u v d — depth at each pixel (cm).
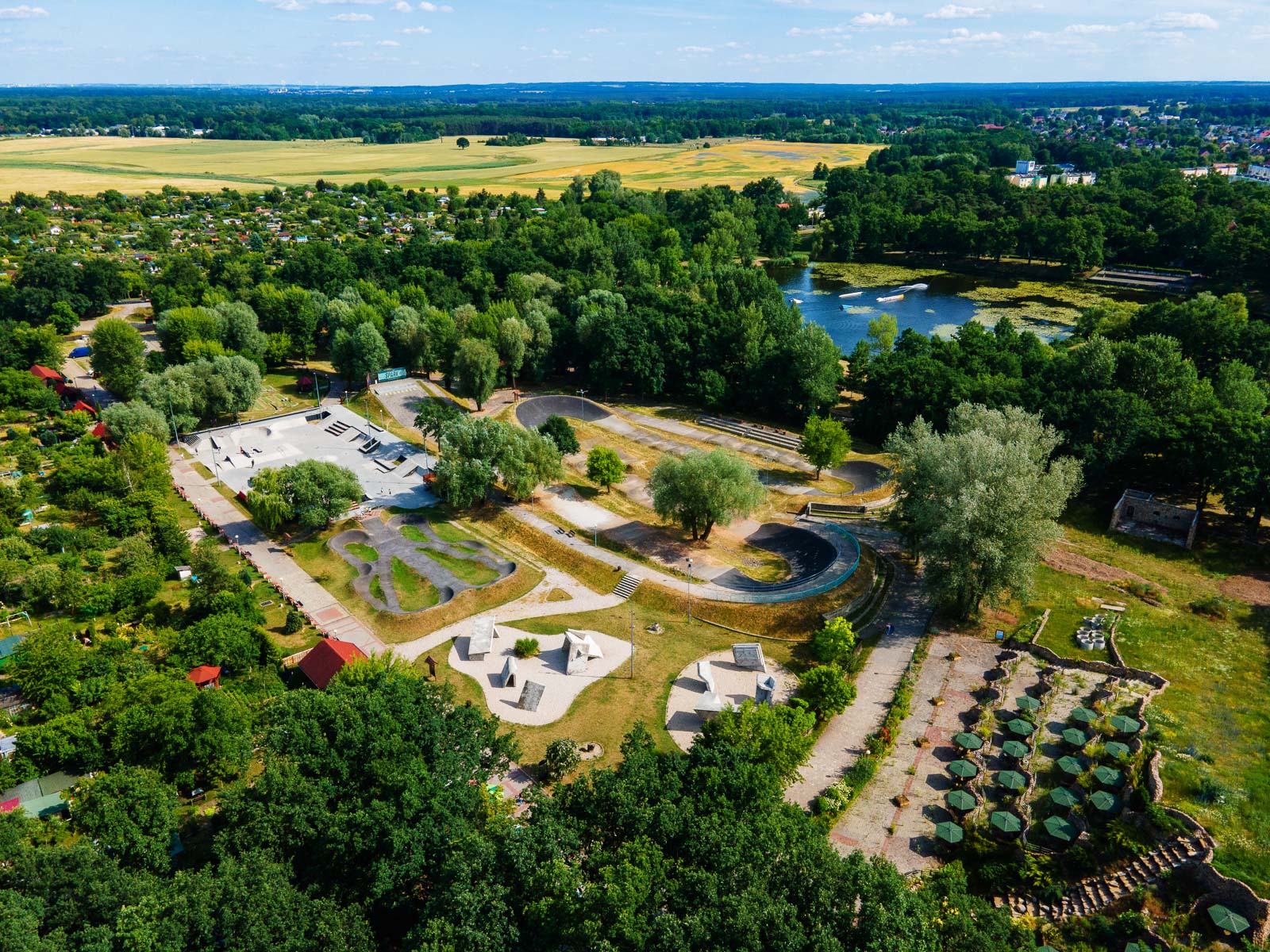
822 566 10881
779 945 4300
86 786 6241
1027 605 9988
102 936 4484
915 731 8006
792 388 16162
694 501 11200
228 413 16175
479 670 9094
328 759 5672
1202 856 6016
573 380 19100
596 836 5303
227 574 10031
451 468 12194
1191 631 9262
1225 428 11469
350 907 4984
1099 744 7469
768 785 5784
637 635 9775
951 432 11244
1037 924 5859
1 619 9469
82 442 14125
